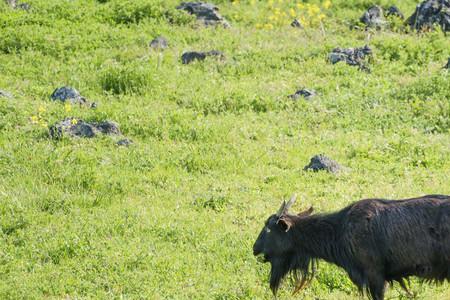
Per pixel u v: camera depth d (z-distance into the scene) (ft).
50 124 230.48
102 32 319.88
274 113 245.65
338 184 192.44
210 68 287.07
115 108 245.45
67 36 312.29
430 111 240.73
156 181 196.54
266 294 144.87
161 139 224.94
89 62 290.15
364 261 126.11
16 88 264.52
